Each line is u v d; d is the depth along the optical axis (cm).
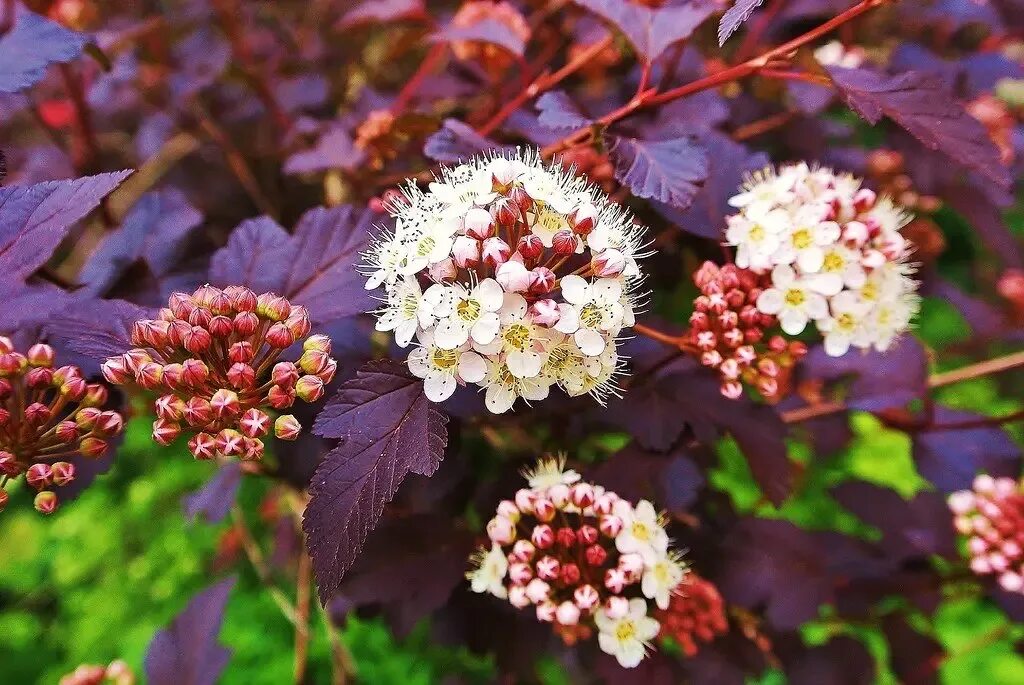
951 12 24
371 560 17
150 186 28
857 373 21
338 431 13
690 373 17
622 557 15
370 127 19
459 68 22
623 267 14
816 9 22
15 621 37
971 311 26
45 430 14
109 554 37
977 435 21
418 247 14
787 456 17
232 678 31
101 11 27
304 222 16
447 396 13
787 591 19
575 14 22
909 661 21
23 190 14
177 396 13
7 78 15
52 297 14
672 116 19
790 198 16
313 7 31
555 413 17
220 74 25
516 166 14
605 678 19
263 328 14
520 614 19
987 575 20
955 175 22
